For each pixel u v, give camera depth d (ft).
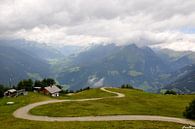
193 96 550.77
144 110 368.68
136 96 557.33
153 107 403.95
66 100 483.10
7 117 320.09
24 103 432.25
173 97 540.93
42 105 402.93
